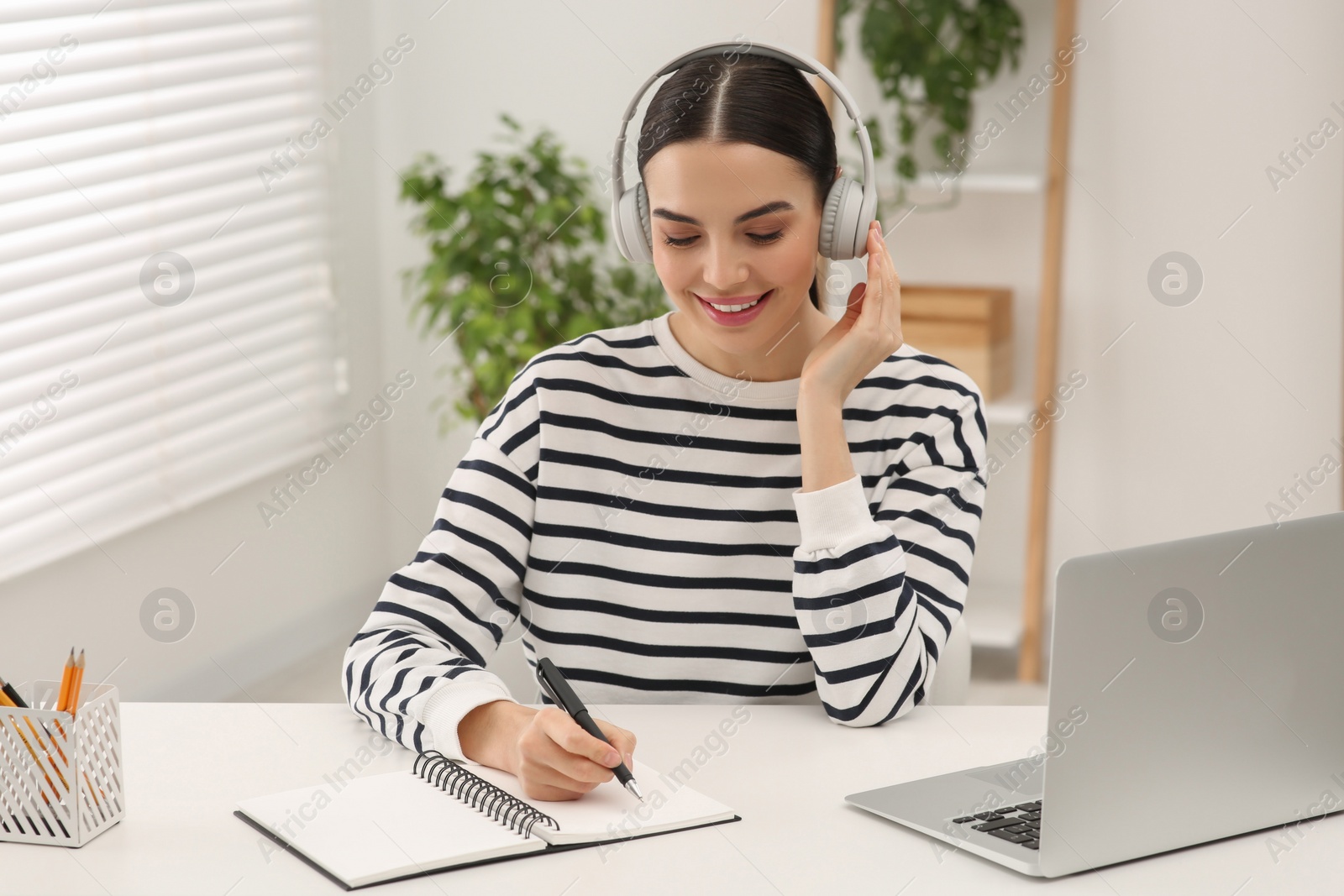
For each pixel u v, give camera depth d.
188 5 2.63
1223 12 2.68
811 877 0.91
